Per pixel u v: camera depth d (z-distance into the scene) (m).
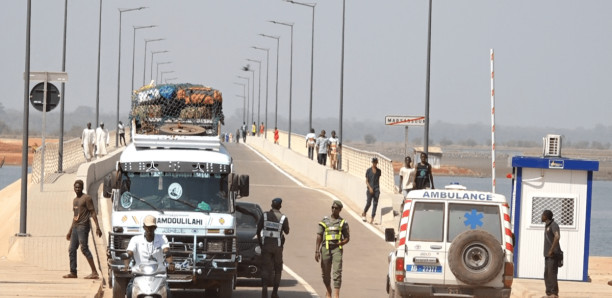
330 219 37.91
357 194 78.94
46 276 40.91
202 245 35.94
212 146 40.53
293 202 79.44
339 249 37.69
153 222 29.38
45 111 55.59
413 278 33.38
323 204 78.81
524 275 44.97
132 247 29.41
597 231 122.25
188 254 35.84
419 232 33.47
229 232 36.12
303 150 148.75
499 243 32.75
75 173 86.62
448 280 33.22
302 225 67.81
